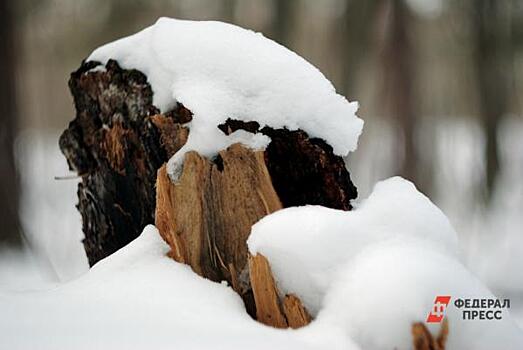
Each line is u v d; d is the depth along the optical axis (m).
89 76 3.62
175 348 2.25
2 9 11.92
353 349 2.29
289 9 12.71
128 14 14.66
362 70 13.40
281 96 2.99
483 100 12.86
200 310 2.63
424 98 14.97
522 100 17.05
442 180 14.62
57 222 14.02
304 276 2.53
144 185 3.38
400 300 2.31
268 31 12.78
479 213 13.52
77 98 3.79
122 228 3.63
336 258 2.53
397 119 13.53
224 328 2.48
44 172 17.77
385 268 2.41
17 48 12.63
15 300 2.79
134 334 2.38
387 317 2.30
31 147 19.58
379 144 14.67
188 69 3.09
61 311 2.61
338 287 2.47
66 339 2.33
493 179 13.20
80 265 11.00
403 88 13.42
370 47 13.20
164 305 2.65
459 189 14.36
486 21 12.56
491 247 12.62
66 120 20.94
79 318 2.54
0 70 11.83
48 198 15.36
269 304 2.61
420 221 2.67
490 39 12.59
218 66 3.06
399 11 13.21
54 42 16.28
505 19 12.63
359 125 3.07
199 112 2.96
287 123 2.99
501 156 13.13
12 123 11.74
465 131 17.80
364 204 2.76
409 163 13.57
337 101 3.04
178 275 2.85
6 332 2.40
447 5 13.27
